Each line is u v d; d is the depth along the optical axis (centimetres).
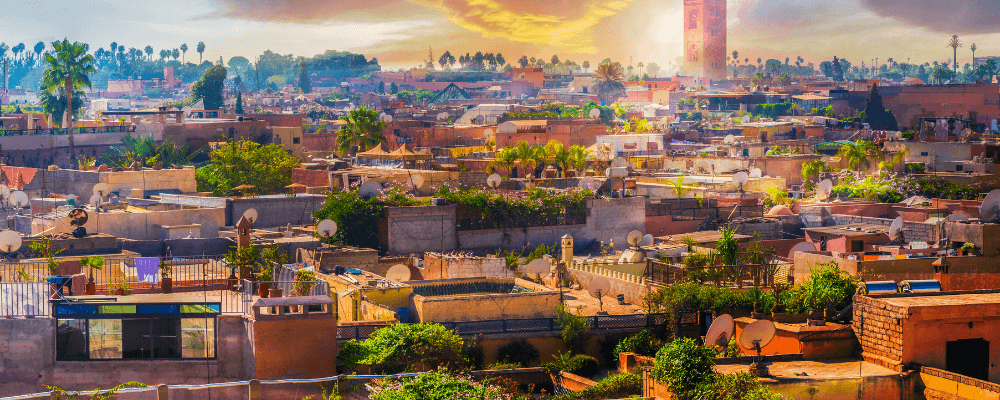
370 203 7925
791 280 5562
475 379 4306
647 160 14750
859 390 3500
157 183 10669
